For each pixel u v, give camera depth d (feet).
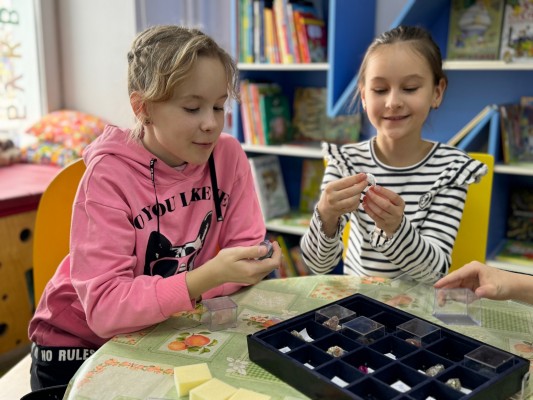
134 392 2.27
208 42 3.17
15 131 8.92
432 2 6.39
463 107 7.22
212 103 3.11
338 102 6.70
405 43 4.15
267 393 2.25
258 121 7.64
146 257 3.41
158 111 3.14
